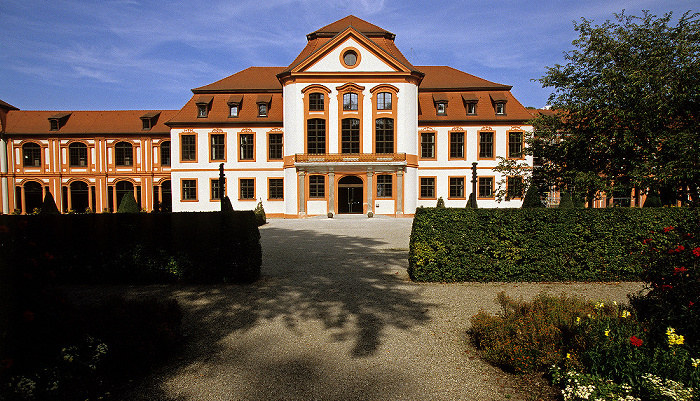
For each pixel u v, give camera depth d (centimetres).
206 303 708
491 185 3309
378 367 455
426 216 857
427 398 389
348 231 1977
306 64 3072
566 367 397
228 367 457
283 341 534
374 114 3080
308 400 386
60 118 3847
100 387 375
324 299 730
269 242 1545
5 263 435
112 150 3806
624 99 1323
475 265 848
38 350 388
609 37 1429
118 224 854
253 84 3672
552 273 841
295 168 3089
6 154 3772
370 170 3067
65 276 851
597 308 500
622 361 377
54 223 845
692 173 1119
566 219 845
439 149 3316
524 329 456
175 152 3384
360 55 3069
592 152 1398
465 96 3356
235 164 3375
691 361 369
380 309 668
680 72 1235
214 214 853
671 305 402
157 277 855
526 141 1698
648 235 836
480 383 416
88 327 434
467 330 566
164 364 465
